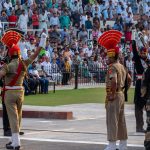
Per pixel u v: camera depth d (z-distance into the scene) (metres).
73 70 47.31
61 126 25.34
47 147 20.28
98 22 55.69
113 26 56.56
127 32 54.75
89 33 53.91
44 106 31.33
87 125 25.62
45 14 52.75
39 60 43.69
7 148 19.78
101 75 48.44
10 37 19.86
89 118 27.95
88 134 23.19
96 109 31.20
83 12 57.00
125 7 61.72
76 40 52.03
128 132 23.47
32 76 39.06
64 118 27.66
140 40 23.45
